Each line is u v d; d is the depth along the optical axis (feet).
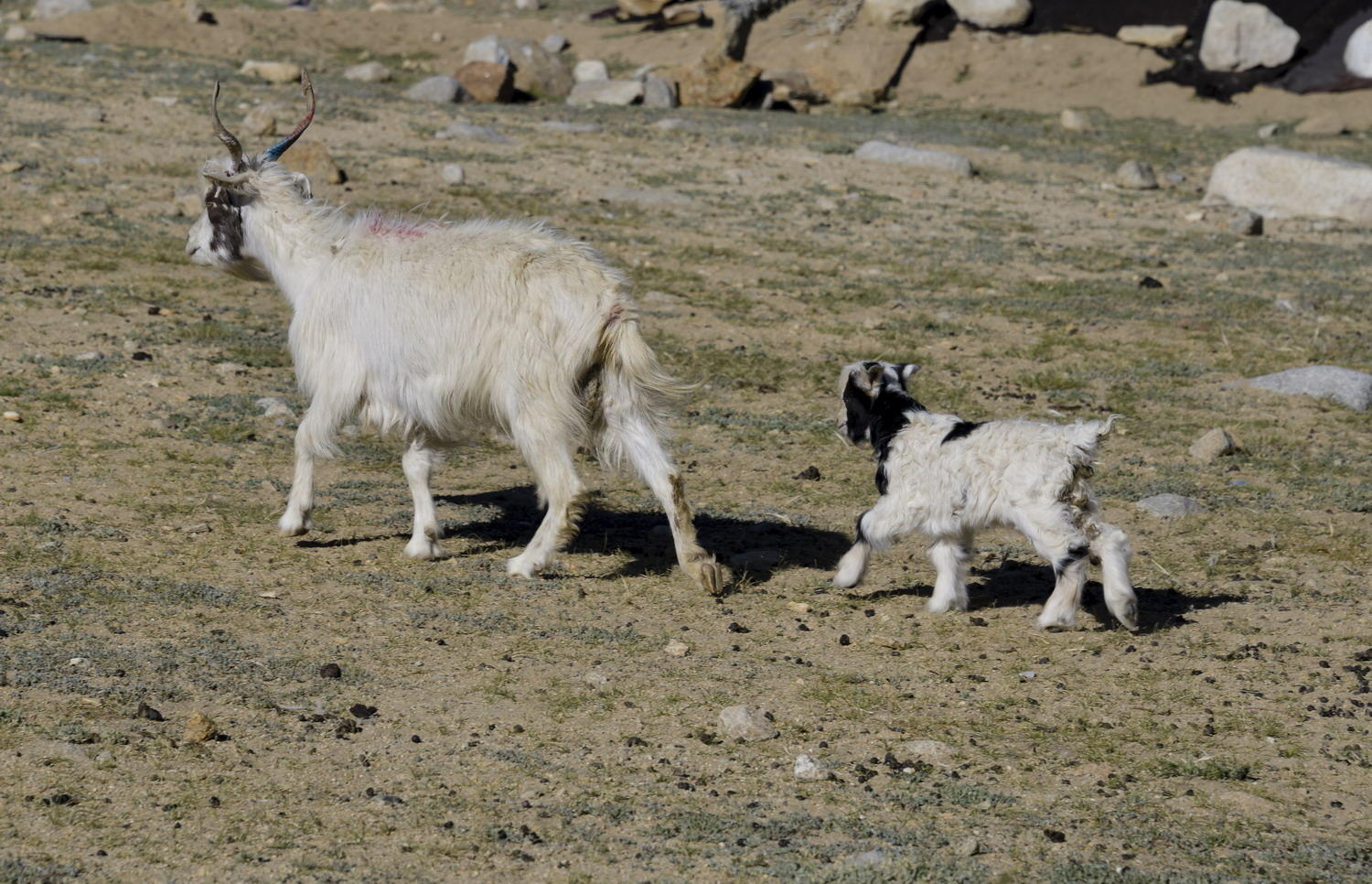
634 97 124.88
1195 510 42.47
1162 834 22.30
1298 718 27.02
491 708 26.55
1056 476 30.37
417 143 97.76
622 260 73.92
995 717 26.99
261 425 46.80
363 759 24.17
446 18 159.02
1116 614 30.55
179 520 37.29
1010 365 60.23
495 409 33.65
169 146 88.28
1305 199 96.22
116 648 28.35
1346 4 146.00
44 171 79.41
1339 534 40.37
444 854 21.09
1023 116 133.90
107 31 134.62
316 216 35.68
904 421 32.42
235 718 25.46
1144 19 154.81
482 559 35.94
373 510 39.86
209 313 59.26
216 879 20.08
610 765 24.39
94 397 47.55
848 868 20.74
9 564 32.86
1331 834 22.43
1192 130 128.67
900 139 114.52
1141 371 59.67
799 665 29.55
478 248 33.50
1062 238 86.84
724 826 22.21
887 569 37.01
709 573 33.30
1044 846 21.75
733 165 99.81
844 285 72.84
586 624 31.58
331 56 140.87
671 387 33.47
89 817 21.59
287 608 31.50
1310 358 61.98
